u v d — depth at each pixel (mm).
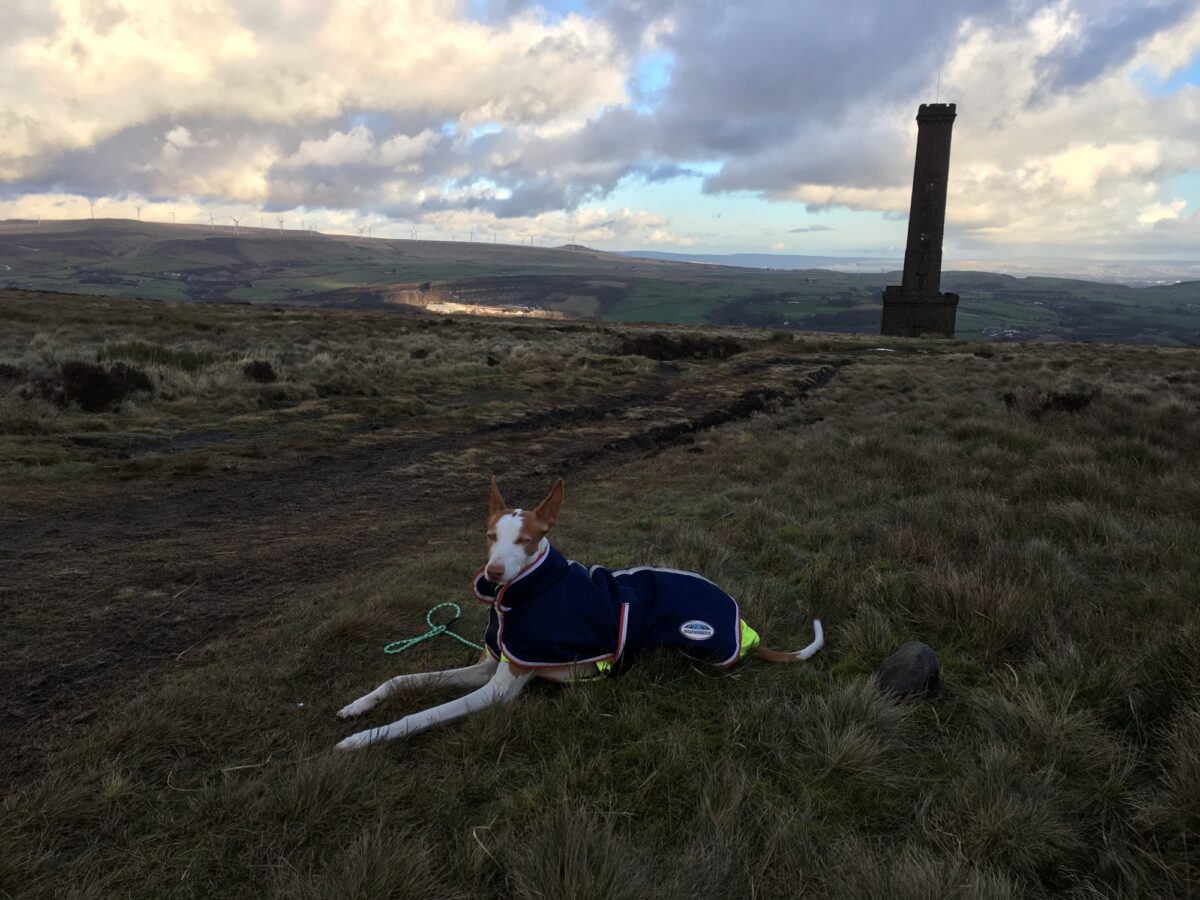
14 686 4211
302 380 19547
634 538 7613
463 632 5121
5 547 6832
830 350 44656
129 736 3570
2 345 22344
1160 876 2668
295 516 8766
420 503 9664
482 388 21406
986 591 5070
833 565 6148
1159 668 3938
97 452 11156
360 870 2596
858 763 3389
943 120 71000
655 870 2736
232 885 2705
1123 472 9344
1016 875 2742
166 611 5480
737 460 12000
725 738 3656
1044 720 3531
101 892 2633
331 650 4742
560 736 3688
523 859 2682
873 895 2525
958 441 12789
